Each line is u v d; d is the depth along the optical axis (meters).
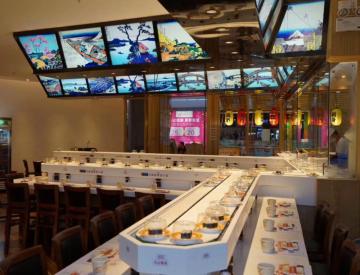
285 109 8.82
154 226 2.03
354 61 4.64
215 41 4.32
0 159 11.08
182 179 6.01
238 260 2.65
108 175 6.48
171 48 6.15
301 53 5.32
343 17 4.30
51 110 12.02
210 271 1.81
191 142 9.41
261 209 4.23
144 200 4.38
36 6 5.32
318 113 5.63
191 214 2.50
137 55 6.39
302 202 4.84
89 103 12.47
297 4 5.27
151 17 5.99
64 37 6.68
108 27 6.37
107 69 6.65
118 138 12.61
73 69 6.87
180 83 8.09
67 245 2.77
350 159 4.84
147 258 1.79
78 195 5.46
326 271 3.25
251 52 4.96
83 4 5.27
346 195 4.65
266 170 6.02
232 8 3.12
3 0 5.07
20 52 7.86
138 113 9.64
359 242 4.16
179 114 9.51
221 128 9.04
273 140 8.88
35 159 11.77
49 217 5.84
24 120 11.60
